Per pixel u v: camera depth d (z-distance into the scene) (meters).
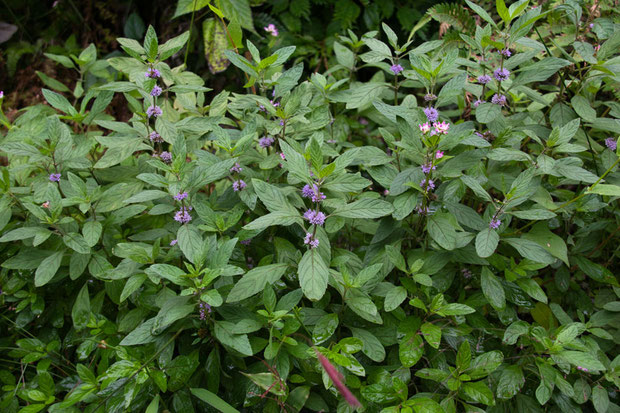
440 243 0.67
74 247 0.68
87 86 1.32
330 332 0.66
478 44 0.76
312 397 0.68
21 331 0.79
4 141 0.80
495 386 0.70
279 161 0.74
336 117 0.98
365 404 0.66
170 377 0.66
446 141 0.67
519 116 0.81
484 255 0.65
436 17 0.94
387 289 0.71
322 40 1.35
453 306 0.67
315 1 1.31
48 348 0.74
